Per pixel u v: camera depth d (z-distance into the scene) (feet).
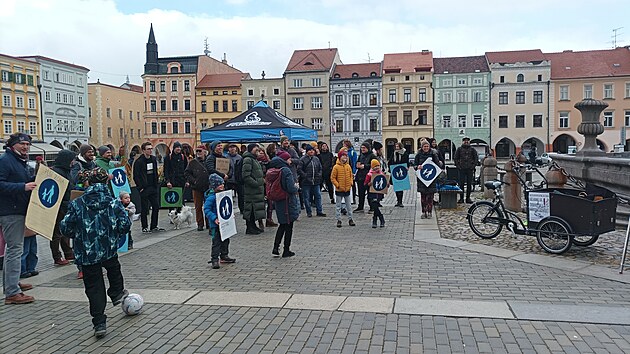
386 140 220.64
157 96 242.99
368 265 26.99
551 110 208.74
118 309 21.02
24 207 22.56
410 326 18.08
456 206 49.49
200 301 21.59
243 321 19.11
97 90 263.29
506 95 211.20
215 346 16.96
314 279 24.49
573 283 22.81
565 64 213.46
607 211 27.89
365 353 16.02
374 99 219.82
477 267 26.03
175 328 18.69
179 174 44.34
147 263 29.07
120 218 19.11
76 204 18.42
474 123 214.07
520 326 17.87
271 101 230.27
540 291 21.75
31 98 213.25
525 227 30.99
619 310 19.22
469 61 220.02
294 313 19.76
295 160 44.29
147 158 39.75
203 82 242.17
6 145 23.29
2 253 23.77
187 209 42.42
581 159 49.70
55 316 20.51
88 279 18.35
